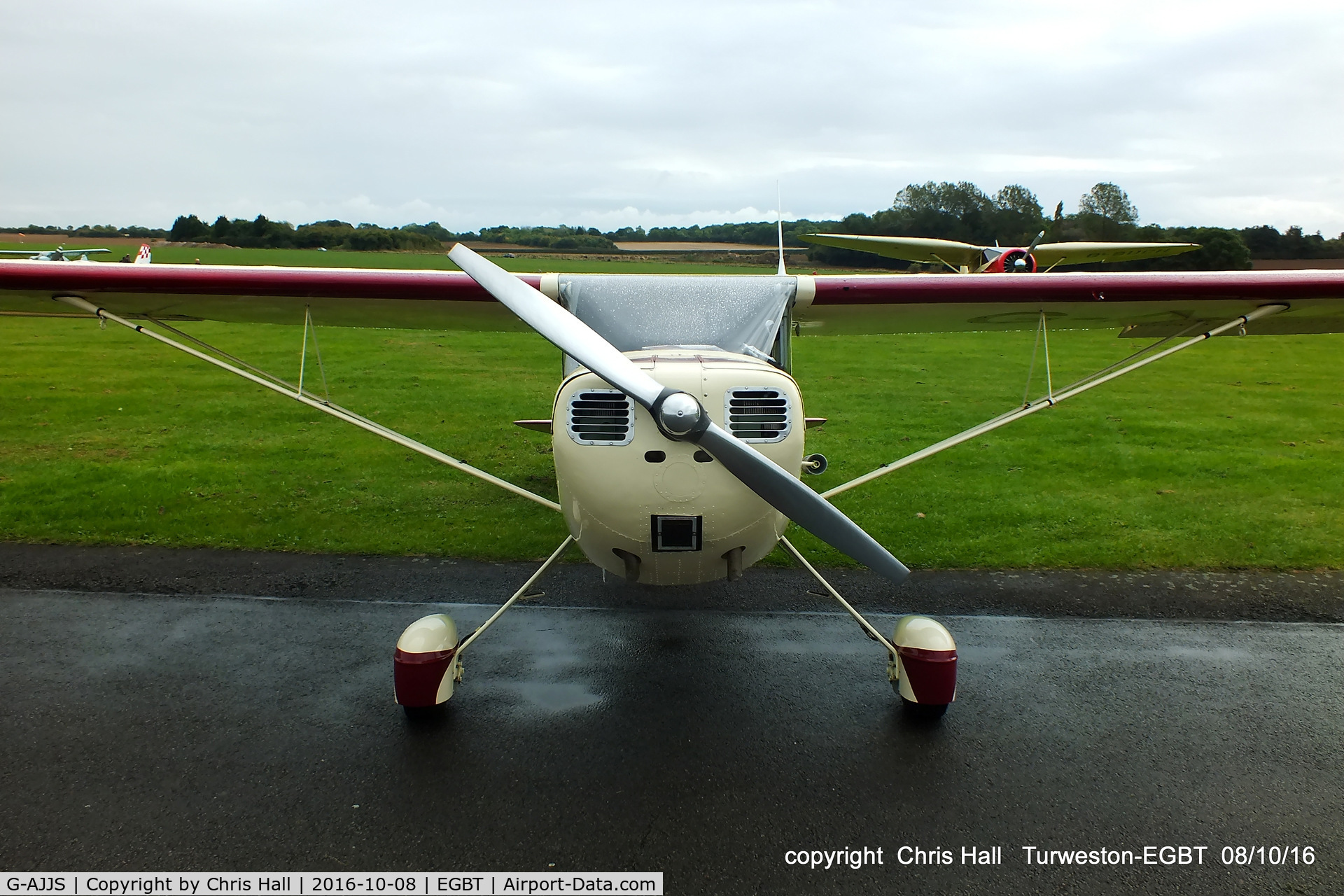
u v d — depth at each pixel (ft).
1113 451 27.81
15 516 19.30
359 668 13.07
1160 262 106.63
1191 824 9.66
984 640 14.48
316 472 23.86
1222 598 16.34
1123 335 18.76
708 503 10.22
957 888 8.55
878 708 12.17
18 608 14.80
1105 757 11.00
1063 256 64.59
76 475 22.59
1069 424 32.04
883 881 8.63
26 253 109.70
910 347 56.75
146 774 10.19
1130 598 16.29
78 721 11.32
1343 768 10.83
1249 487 23.66
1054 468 25.63
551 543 18.83
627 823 9.48
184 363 41.78
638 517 10.32
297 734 11.16
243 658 13.28
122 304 15.24
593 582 16.80
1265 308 15.06
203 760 10.51
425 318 16.62
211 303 15.03
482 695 12.31
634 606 15.69
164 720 11.40
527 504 21.63
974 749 11.12
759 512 10.63
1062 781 10.44
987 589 16.71
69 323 57.93
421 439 27.89
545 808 9.70
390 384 37.55
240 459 24.88
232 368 13.67
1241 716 12.08
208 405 32.14
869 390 38.91
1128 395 38.42
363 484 22.88
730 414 10.34
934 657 11.45
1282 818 9.80
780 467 10.49
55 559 17.04
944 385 40.45
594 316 12.21
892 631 14.73
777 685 12.78
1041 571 17.67
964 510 21.57
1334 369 46.88
